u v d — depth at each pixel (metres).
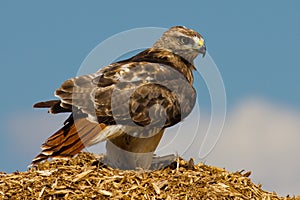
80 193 13.41
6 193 13.44
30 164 14.16
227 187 14.30
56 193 13.38
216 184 14.35
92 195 13.34
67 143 14.15
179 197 13.66
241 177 14.92
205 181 14.27
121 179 13.81
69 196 13.34
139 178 13.90
